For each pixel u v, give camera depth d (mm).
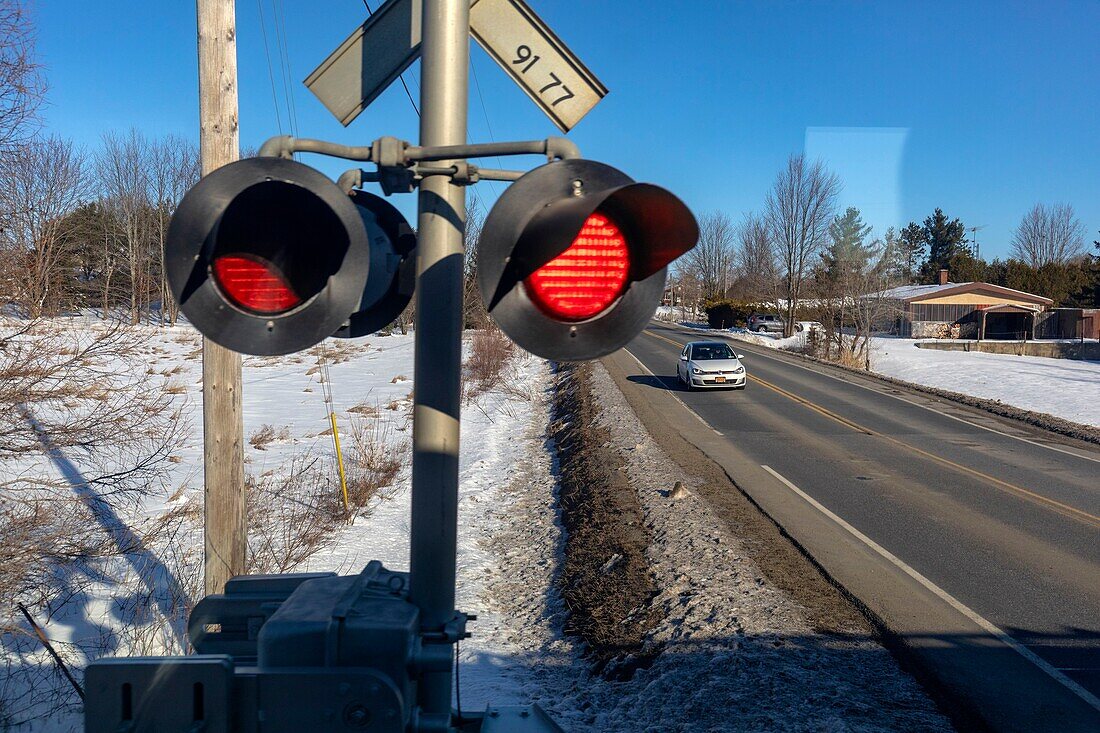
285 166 2008
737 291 87375
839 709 4879
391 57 2525
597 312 2100
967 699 5051
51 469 6512
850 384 25734
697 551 8172
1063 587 7344
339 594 2244
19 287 6320
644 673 5867
